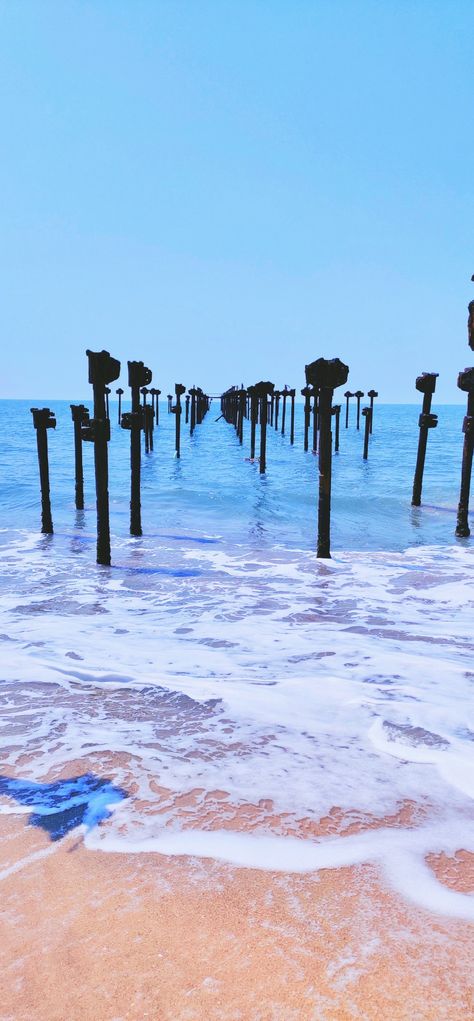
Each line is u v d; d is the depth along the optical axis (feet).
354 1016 4.22
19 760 8.41
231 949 4.87
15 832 6.58
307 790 7.57
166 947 4.89
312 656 13.48
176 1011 4.27
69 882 5.72
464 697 10.91
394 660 13.15
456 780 7.86
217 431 160.35
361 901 5.47
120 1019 4.21
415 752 8.69
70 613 17.53
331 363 25.20
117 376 24.36
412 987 4.49
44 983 4.52
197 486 54.08
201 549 28.55
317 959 4.76
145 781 7.79
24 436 139.03
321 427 25.75
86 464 76.64
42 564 24.97
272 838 6.49
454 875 5.87
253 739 9.14
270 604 18.81
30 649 13.76
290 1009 4.28
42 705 10.52
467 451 31.53
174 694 11.05
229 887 5.66
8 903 5.41
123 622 16.52
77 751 8.70
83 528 34.09
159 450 99.04
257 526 35.55
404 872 5.90
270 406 161.17
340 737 9.21
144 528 34.35
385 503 44.78
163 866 5.98
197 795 7.43
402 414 397.60
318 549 26.55
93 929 5.09
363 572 23.81
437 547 29.50
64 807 7.13
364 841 6.44
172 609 18.11
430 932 5.07
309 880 5.77
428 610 18.16
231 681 11.74
